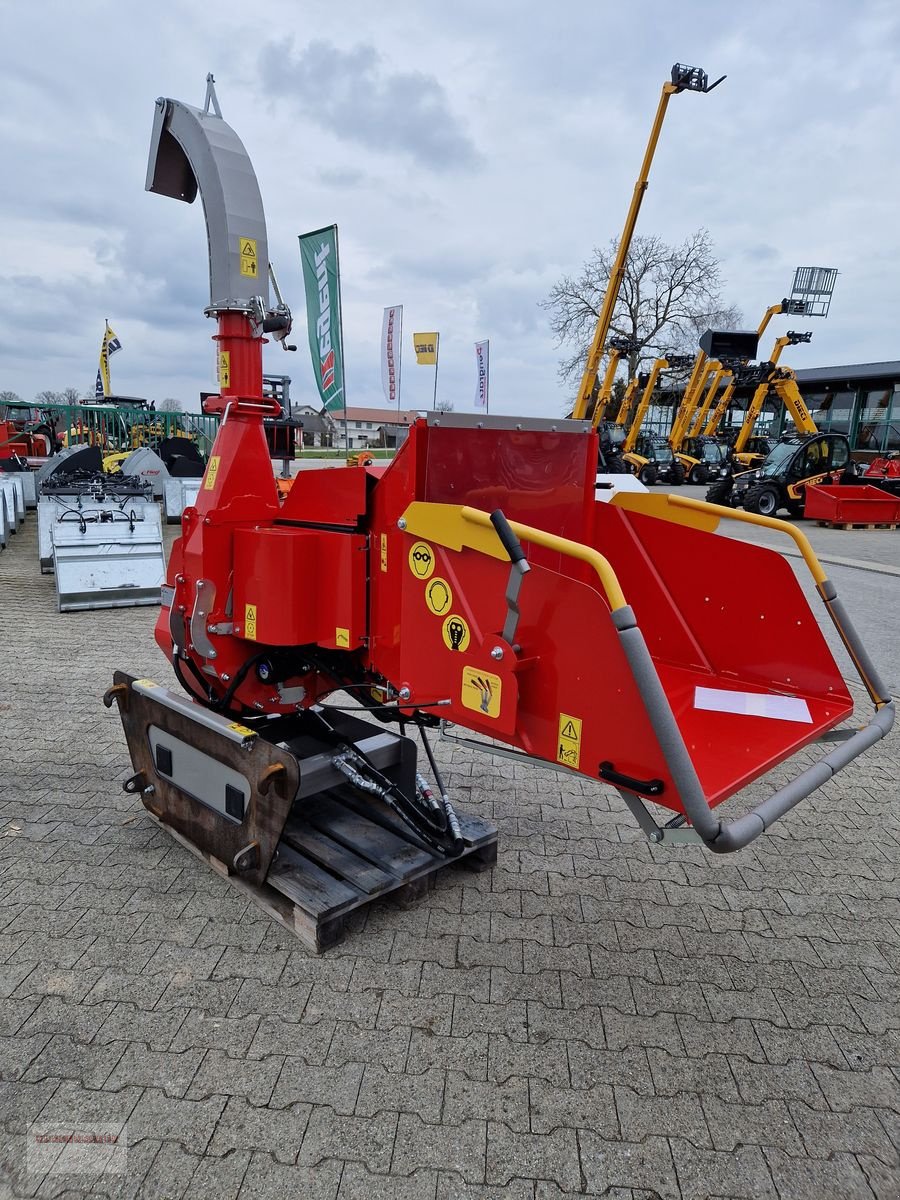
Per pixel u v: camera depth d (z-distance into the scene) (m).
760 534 14.75
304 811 3.20
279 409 3.11
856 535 14.86
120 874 3.03
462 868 3.17
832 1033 2.33
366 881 2.72
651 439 27.06
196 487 13.88
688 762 1.79
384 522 2.57
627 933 2.78
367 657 2.74
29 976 2.44
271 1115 1.97
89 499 9.89
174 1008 2.33
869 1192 1.83
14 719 4.63
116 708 4.83
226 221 2.91
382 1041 2.23
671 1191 1.82
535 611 2.03
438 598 2.29
